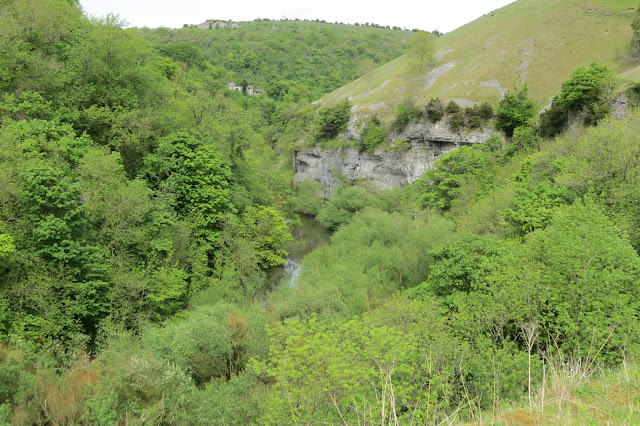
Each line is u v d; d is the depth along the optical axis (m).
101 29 29.33
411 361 11.96
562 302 12.10
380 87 83.88
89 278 18.84
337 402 11.24
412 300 17.30
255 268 30.25
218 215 28.83
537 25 74.88
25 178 17.08
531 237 15.53
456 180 40.09
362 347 12.69
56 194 17.27
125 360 14.07
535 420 6.85
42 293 16.33
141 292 21.19
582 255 12.22
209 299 23.11
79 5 39.41
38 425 11.00
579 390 7.66
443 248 18.48
